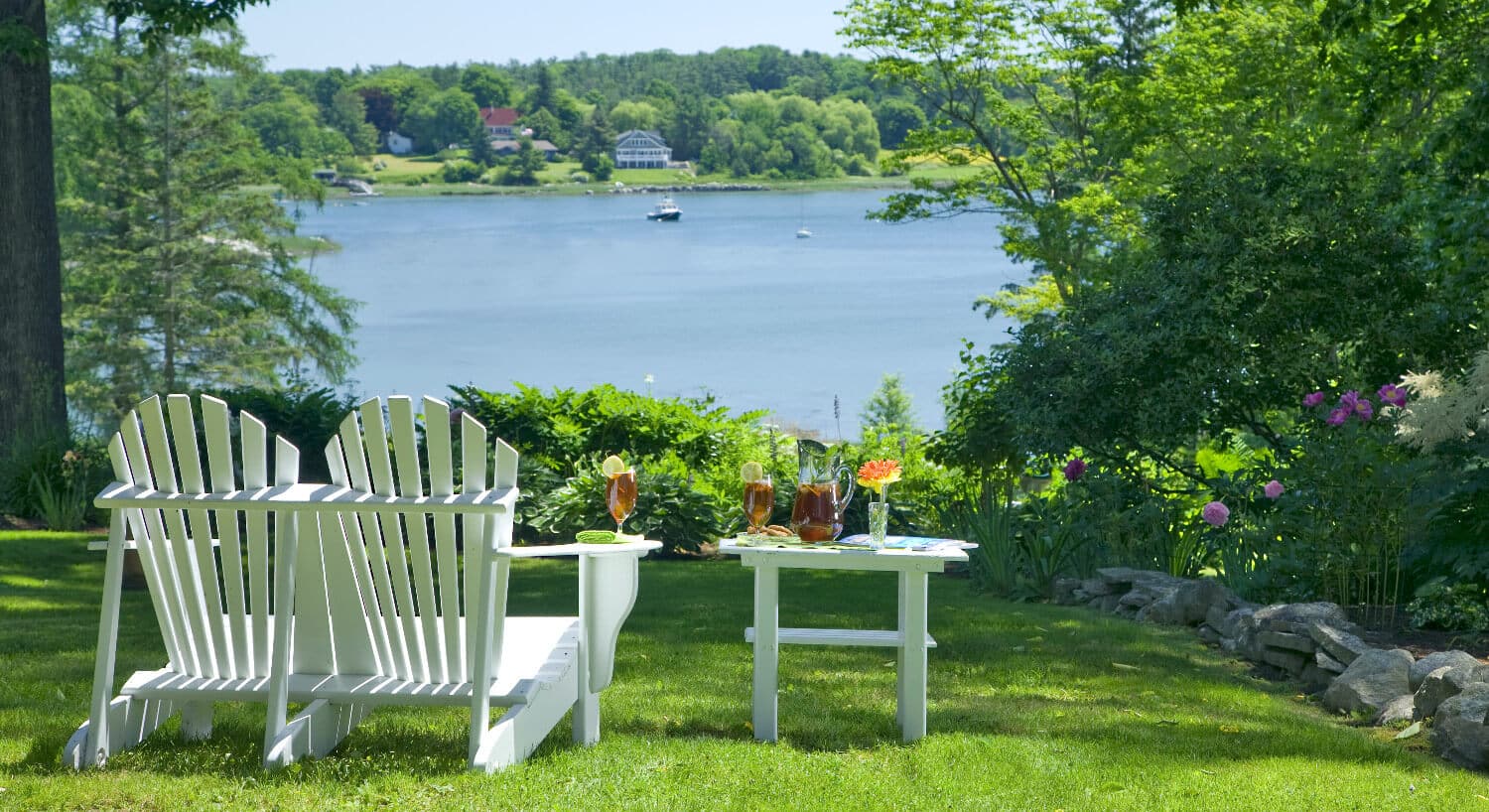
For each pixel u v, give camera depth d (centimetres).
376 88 15425
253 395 1194
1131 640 631
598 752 400
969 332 6600
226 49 3203
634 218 14338
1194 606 669
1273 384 884
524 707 393
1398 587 663
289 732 381
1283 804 360
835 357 5803
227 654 404
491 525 371
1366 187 935
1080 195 2148
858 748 424
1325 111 1225
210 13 1466
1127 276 951
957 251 11556
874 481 444
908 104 9469
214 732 426
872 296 8250
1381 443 684
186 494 383
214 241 3275
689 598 782
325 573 388
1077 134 2164
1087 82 2080
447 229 13075
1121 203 1861
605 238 12325
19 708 450
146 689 396
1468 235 860
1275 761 409
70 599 762
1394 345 875
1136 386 884
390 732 428
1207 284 905
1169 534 812
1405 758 417
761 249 11556
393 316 7438
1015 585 822
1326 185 918
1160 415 863
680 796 354
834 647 608
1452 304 870
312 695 389
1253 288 877
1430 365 873
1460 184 904
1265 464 818
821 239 12588
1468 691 435
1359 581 676
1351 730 469
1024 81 2181
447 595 384
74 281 3206
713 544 1127
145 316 3234
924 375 5234
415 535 377
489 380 5238
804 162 13638
